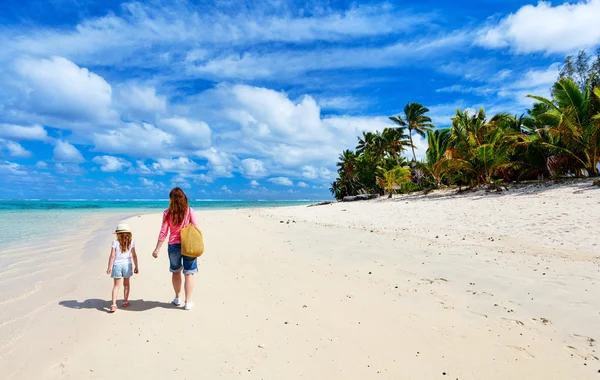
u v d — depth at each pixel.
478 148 22.41
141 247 10.37
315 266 7.38
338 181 66.38
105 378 3.16
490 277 6.15
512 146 22.95
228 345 3.83
